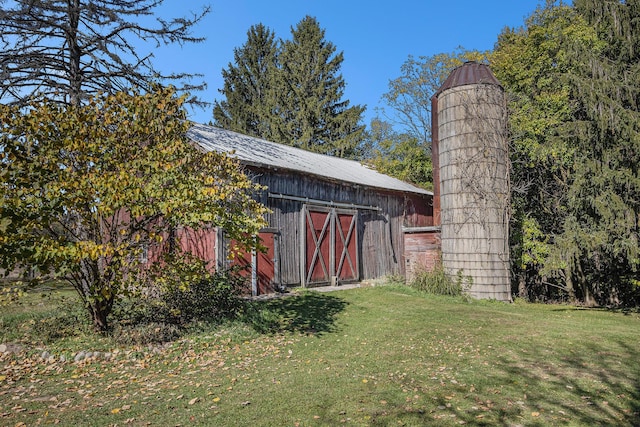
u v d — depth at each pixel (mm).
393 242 20094
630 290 16062
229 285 9828
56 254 5988
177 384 5629
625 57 13984
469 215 14461
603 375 5957
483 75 15062
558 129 14148
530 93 17484
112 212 6551
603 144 12914
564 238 13953
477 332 8758
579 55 13641
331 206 16672
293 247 14836
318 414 4527
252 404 4840
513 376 5898
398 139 33656
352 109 39812
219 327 8562
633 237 12414
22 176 6305
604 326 9625
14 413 4594
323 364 6590
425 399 4984
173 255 7965
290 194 14891
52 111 7109
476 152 14609
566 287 17266
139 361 6660
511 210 15164
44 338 7395
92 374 6043
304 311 10773
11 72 11914
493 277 14195
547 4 19016
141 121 7383
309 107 38062
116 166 7004
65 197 6293
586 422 4383
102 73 12820
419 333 8656
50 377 5906
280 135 37906
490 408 4723
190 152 7809
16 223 5840
